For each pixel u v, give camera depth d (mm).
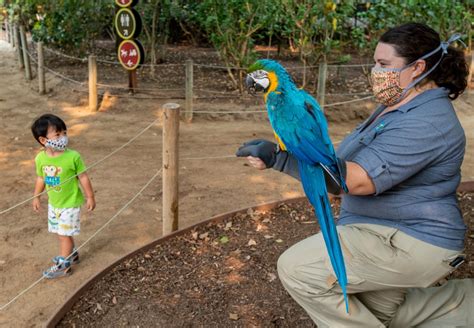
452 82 2016
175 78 10102
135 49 8664
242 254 3527
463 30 9422
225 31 8914
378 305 2350
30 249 4109
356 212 2182
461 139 1960
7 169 5832
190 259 3465
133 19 8492
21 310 3373
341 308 2156
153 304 2973
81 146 6652
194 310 2920
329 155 1866
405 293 2381
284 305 2965
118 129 7422
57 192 3732
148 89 9102
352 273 2084
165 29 11305
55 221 3789
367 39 10336
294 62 11602
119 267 3336
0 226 4469
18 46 11172
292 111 1906
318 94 8133
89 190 3865
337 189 1915
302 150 1874
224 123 7891
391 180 1879
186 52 13031
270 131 7566
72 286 3658
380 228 2074
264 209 4215
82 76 10023
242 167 5996
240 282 3197
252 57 8969
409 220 2027
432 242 1997
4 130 7340
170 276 3262
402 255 2014
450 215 2021
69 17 10727
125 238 4324
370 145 1942
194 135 7238
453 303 2447
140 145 6734
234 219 4039
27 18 12445
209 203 4977
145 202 5004
